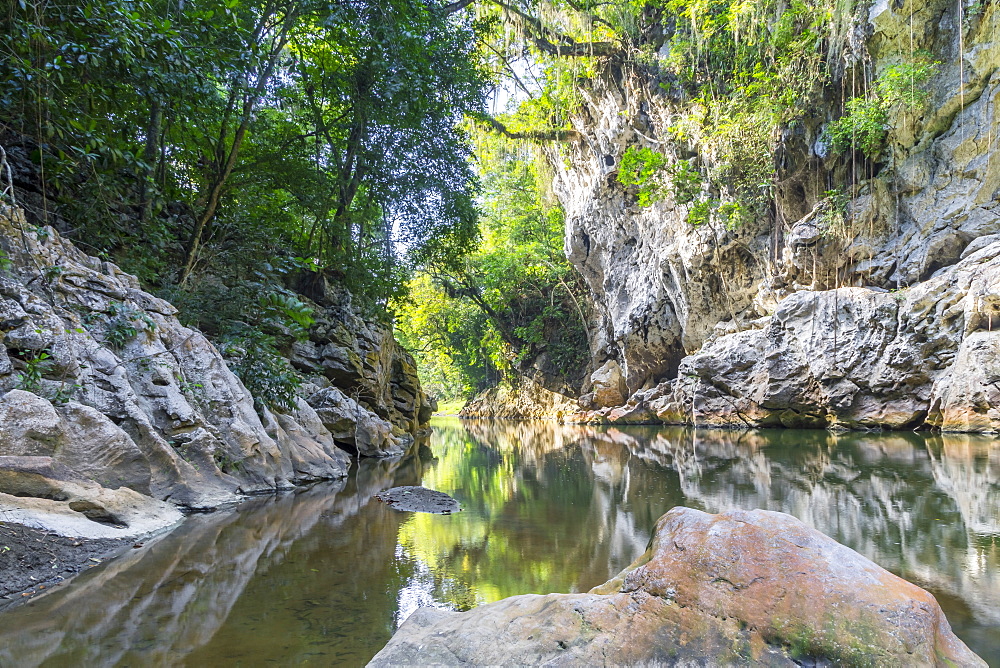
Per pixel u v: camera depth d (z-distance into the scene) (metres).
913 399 13.60
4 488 3.90
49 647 2.48
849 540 4.25
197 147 10.90
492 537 4.61
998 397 11.56
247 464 6.86
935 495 5.97
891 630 1.95
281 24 11.56
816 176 16.34
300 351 12.45
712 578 2.22
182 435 6.08
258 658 2.39
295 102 14.02
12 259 5.50
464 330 38.25
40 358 4.78
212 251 10.57
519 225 33.41
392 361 17.70
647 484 7.44
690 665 1.97
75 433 4.69
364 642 2.55
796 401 16.11
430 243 17.12
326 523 5.11
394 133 14.34
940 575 3.45
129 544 4.21
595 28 21.45
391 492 6.50
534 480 8.12
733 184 17.91
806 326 15.93
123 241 8.40
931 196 14.12
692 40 18.23
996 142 13.23
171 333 6.74
